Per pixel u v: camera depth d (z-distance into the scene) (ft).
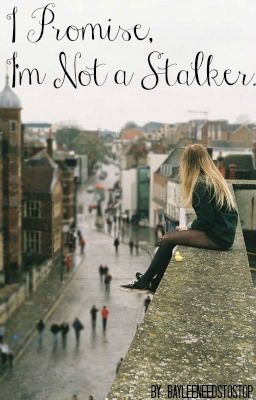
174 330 15.42
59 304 145.69
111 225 297.94
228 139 326.24
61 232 213.46
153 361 13.48
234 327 15.80
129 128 468.34
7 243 185.37
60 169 247.50
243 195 43.88
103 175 562.25
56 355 109.70
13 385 94.48
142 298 138.51
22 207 190.90
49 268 171.12
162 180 223.71
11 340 117.70
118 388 12.10
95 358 108.47
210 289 19.16
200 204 24.90
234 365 13.46
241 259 23.41
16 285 161.48
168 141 290.35
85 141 382.63
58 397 89.51
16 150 185.57
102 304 141.28
